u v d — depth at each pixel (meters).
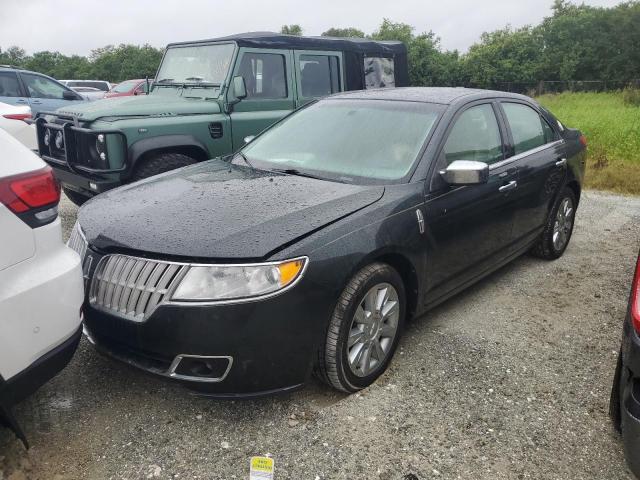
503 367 3.47
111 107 5.71
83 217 3.31
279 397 3.12
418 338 3.81
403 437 2.82
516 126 4.61
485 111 4.27
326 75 7.38
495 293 4.60
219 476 2.56
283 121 4.52
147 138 5.62
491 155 4.18
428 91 4.36
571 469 2.63
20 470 2.53
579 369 3.47
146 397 3.12
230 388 2.70
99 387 3.20
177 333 2.62
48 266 2.48
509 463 2.66
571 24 43.44
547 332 3.94
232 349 2.62
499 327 4.00
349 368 3.04
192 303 2.59
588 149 11.24
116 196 3.52
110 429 2.85
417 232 3.34
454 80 41.66
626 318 2.38
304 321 2.74
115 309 2.82
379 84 8.15
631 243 5.96
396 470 2.60
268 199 3.18
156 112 5.82
